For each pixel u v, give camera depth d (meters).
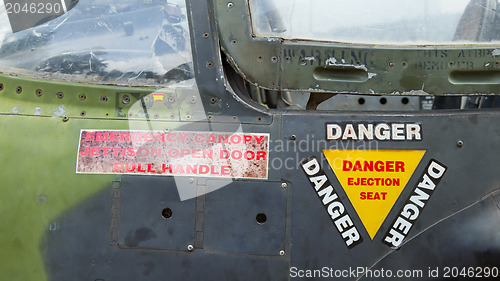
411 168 2.14
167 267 2.15
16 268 2.21
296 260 2.13
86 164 2.18
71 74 2.28
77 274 2.18
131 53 2.27
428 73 2.20
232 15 2.20
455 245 2.12
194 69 2.21
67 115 2.23
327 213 2.13
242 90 2.26
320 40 2.20
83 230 2.17
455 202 2.14
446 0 2.23
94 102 2.23
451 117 2.16
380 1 2.22
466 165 2.14
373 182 2.14
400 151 2.14
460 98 2.73
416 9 2.22
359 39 2.21
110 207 2.16
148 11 2.29
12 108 2.28
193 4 2.23
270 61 2.19
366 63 2.20
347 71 2.21
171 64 2.24
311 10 2.21
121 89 2.22
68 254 2.18
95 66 2.27
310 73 2.20
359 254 2.13
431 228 2.13
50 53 2.30
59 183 2.19
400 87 2.21
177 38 2.24
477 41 2.22
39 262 2.20
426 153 2.14
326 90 2.20
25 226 2.20
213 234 2.13
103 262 2.17
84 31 2.31
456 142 2.15
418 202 2.14
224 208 2.14
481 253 2.12
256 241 2.13
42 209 2.19
